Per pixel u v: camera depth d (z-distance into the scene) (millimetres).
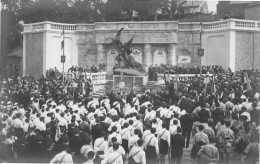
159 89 38781
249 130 14227
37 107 23719
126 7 56062
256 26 46969
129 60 43938
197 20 55906
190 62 50625
